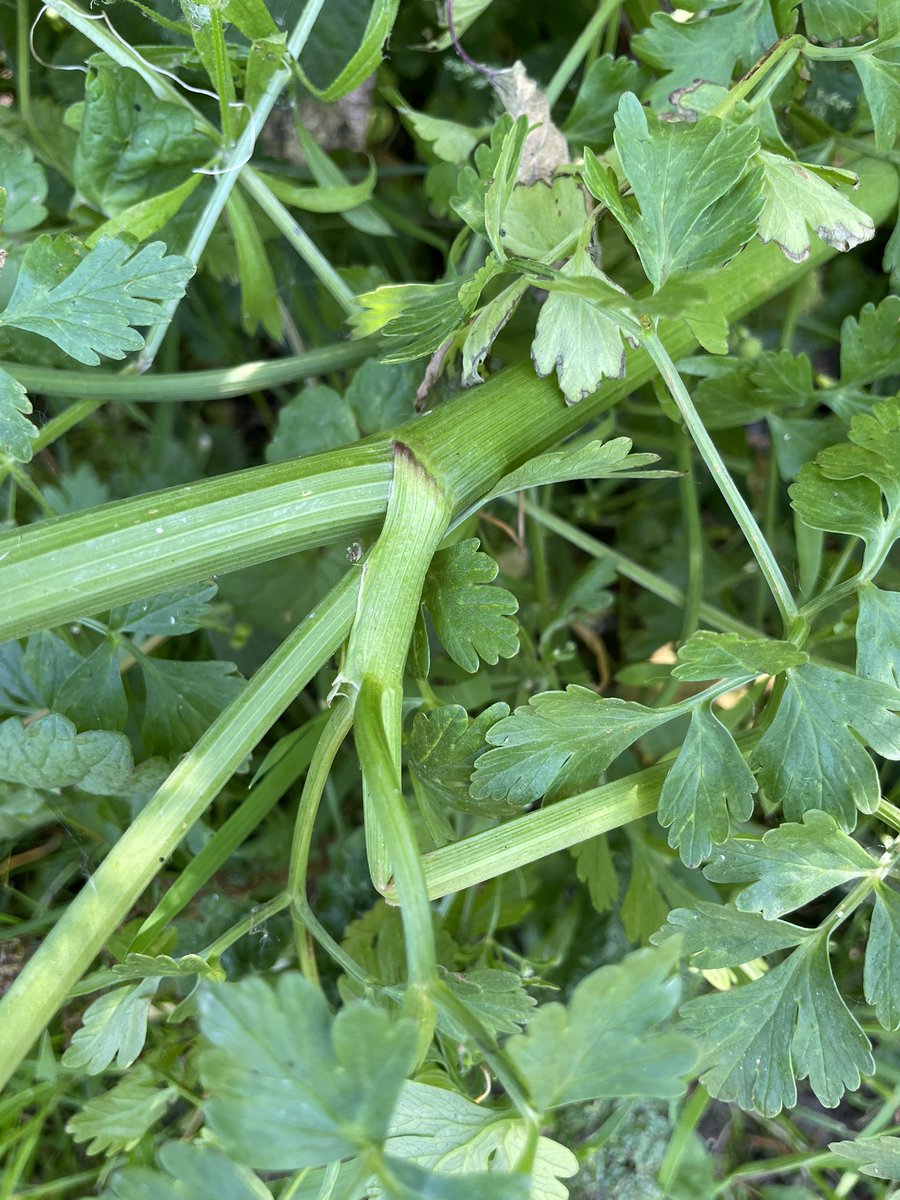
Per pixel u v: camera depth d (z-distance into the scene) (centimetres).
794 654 27
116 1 32
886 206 35
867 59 30
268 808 33
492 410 29
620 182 31
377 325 33
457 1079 32
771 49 30
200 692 32
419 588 28
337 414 36
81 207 34
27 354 33
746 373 35
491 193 27
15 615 26
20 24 35
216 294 41
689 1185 36
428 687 33
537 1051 21
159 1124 35
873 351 34
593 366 29
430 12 39
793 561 42
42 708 33
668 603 43
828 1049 28
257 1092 21
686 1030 28
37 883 36
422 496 28
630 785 29
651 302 26
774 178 29
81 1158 35
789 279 34
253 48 30
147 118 32
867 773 27
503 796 29
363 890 37
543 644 39
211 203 32
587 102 35
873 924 28
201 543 27
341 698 28
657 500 44
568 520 44
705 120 27
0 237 33
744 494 44
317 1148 21
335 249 43
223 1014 21
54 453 41
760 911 28
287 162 39
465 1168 26
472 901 36
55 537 26
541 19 41
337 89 31
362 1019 20
